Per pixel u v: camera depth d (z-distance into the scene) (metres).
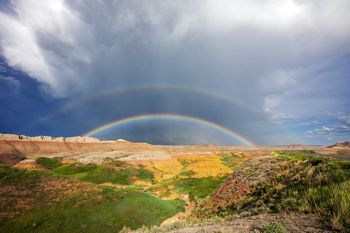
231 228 9.98
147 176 87.12
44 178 44.84
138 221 36.16
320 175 14.46
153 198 44.16
